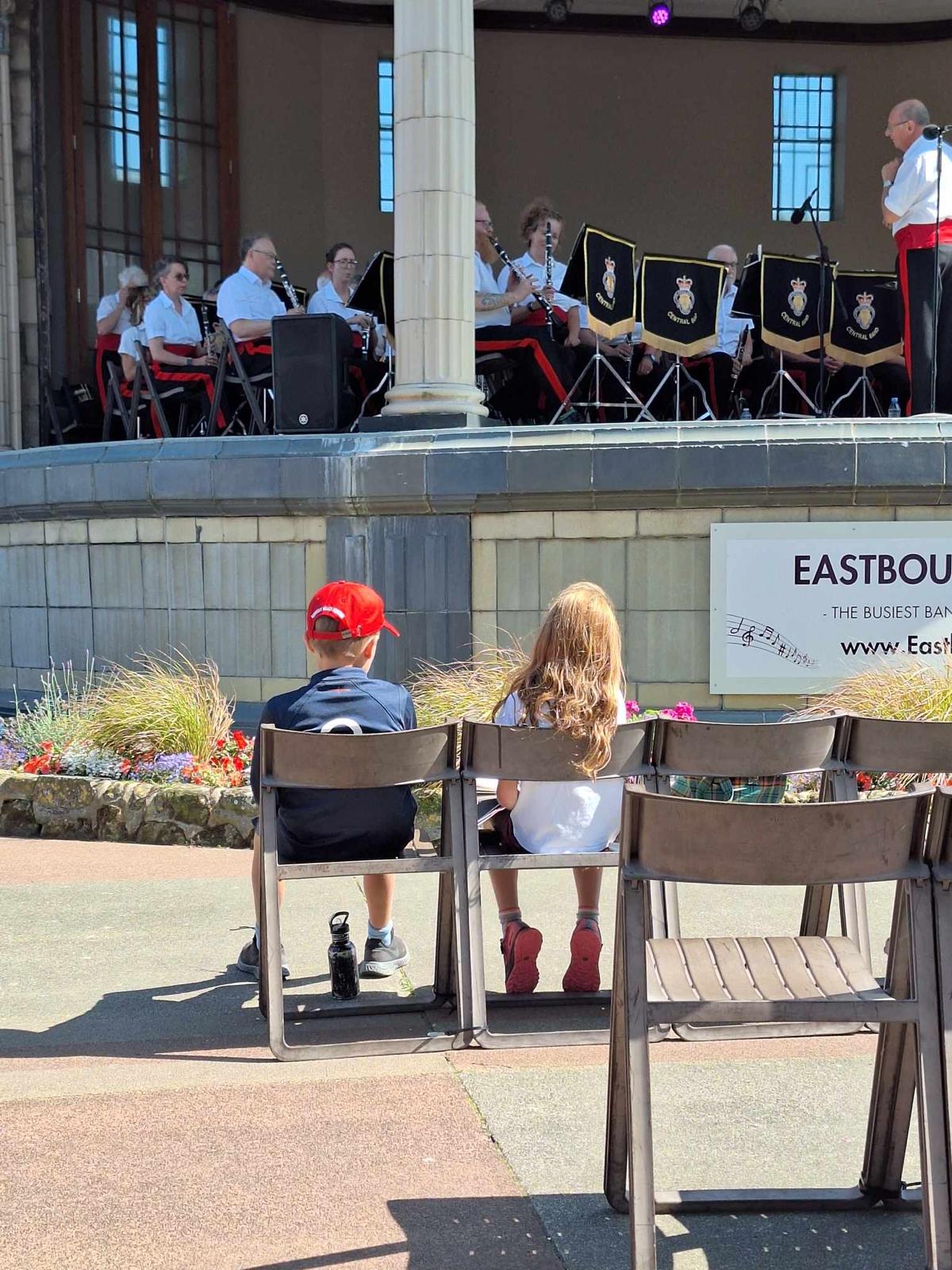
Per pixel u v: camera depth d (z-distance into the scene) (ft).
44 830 19.72
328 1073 10.21
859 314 26.25
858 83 46.91
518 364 27.40
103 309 32.17
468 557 23.02
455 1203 8.05
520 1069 10.21
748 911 14.90
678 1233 7.72
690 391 28.45
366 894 13.01
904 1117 7.91
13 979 13.10
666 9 42.52
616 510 22.54
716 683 22.40
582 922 12.05
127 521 25.31
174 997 12.48
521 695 11.21
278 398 24.61
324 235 43.45
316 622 12.14
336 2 42.60
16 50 35.70
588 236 24.23
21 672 27.25
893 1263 7.43
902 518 22.12
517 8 44.93
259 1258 7.42
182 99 39.75
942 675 20.48
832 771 11.59
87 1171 8.50
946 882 7.30
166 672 24.99
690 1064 10.35
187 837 19.03
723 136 46.62
